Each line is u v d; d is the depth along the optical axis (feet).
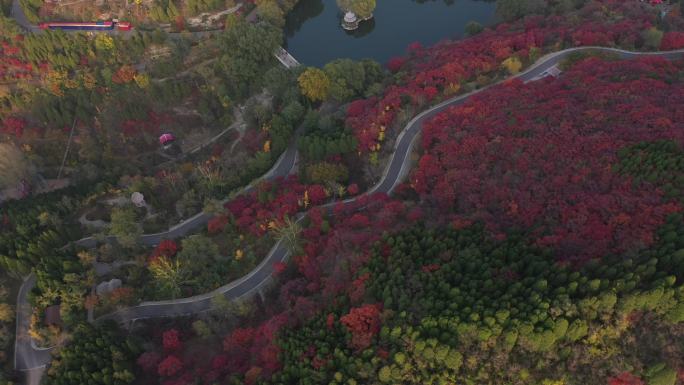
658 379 305.12
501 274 379.35
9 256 522.47
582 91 543.80
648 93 517.55
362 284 404.98
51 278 495.82
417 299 377.30
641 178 418.31
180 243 556.92
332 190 555.69
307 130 631.15
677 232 363.97
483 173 484.74
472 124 540.11
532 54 637.30
